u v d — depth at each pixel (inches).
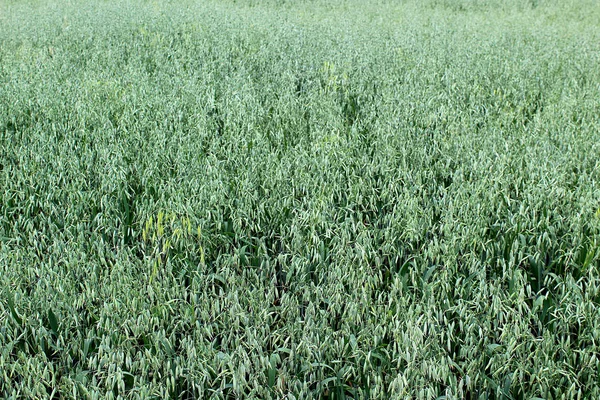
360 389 92.7
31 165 156.3
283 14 375.2
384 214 145.7
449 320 108.5
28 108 205.2
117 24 327.6
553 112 203.3
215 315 105.6
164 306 103.4
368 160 164.7
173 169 163.5
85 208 141.9
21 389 90.4
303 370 94.7
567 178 158.6
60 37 309.9
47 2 429.1
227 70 254.4
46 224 137.0
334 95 223.9
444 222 134.8
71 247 123.2
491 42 303.1
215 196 137.0
